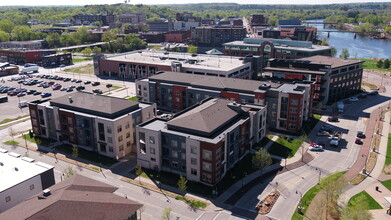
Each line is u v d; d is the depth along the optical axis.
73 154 110.12
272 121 136.38
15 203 79.75
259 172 102.44
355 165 106.19
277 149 117.88
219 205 86.00
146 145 103.25
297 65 172.50
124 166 107.56
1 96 183.25
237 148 106.88
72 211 62.53
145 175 101.25
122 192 92.12
